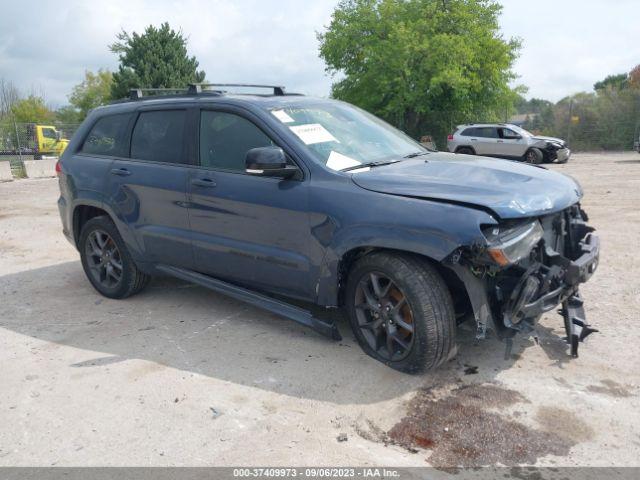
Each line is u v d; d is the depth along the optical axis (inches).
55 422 123.4
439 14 1149.1
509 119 1352.1
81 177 206.2
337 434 115.2
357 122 178.4
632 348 148.5
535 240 128.8
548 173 154.3
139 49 1314.0
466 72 1163.3
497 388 130.6
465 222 121.0
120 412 126.3
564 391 128.5
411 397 128.2
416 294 129.6
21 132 914.1
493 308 130.0
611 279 205.5
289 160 152.1
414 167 150.1
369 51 1174.3
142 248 189.9
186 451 110.8
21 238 331.6
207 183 166.7
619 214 331.6
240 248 161.9
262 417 122.1
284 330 170.1
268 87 193.6
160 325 178.9
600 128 1165.1
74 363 153.1
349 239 137.6
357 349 153.6
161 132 185.8
